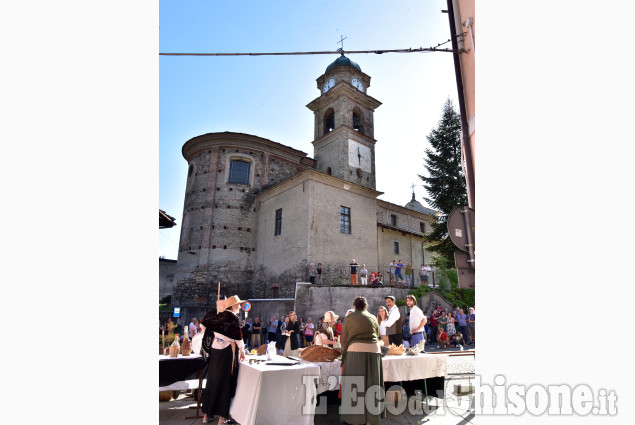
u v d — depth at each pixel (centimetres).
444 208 2403
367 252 2088
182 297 2100
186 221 2281
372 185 2500
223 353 446
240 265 2127
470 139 618
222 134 2306
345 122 2452
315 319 1496
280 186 2092
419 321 604
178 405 541
